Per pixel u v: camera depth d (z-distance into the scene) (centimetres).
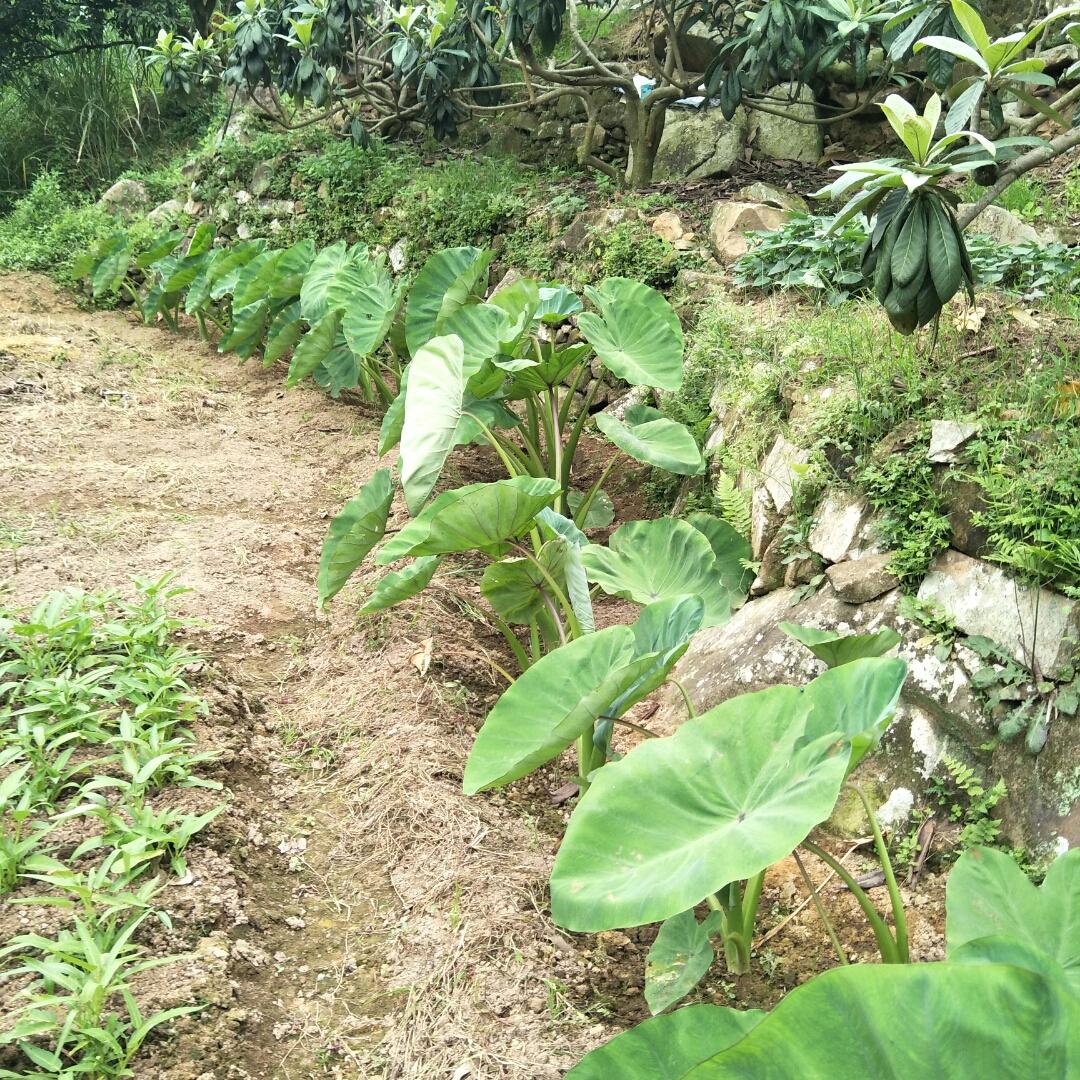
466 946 258
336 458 597
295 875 291
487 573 321
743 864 179
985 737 297
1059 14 325
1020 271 456
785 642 348
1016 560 297
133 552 451
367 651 392
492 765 242
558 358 426
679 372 433
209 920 255
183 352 800
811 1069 126
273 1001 245
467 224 709
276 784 327
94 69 1211
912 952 267
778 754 205
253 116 973
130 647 335
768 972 265
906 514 333
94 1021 207
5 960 229
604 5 768
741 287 528
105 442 588
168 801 289
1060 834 273
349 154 828
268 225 864
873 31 633
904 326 342
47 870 245
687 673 383
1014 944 146
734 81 627
